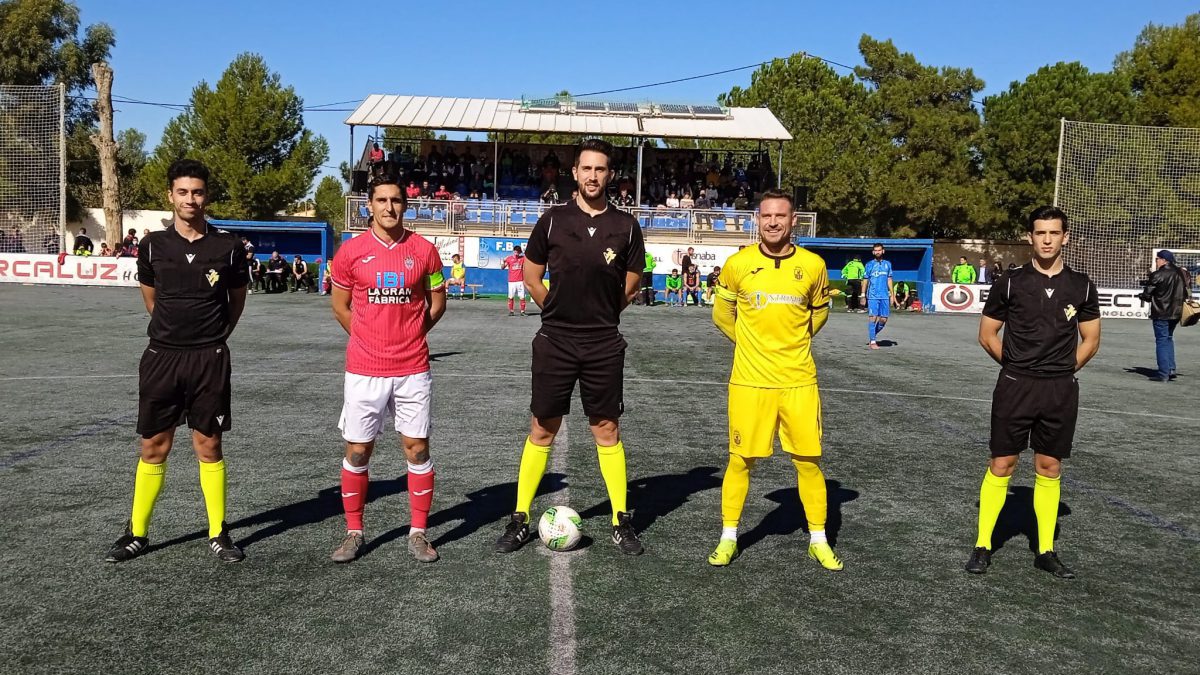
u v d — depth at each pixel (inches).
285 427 293.9
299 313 768.3
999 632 144.6
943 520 207.2
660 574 166.9
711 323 793.6
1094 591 164.2
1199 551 188.7
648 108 1270.9
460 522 196.7
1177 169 1085.8
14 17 1642.5
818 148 1631.4
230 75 1675.7
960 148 1663.4
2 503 203.2
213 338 170.9
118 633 136.9
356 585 157.9
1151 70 1632.6
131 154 2057.1
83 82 1781.5
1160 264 481.7
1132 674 131.3
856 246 1130.0
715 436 297.1
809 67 1797.5
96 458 246.4
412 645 134.1
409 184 1221.1
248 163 1668.3
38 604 147.3
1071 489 240.2
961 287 1042.7
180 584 157.2
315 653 131.0
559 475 239.3
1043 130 1578.5
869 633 142.6
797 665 130.6
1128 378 491.2
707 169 1365.7
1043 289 172.9
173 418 170.2
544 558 174.6
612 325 180.7
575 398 375.6
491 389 386.0
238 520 194.4
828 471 253.8
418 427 171.8
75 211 1606.8
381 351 168.9
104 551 172.9
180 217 170.4
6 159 1141.1
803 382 172.1
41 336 553.0
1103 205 1095.0
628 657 131.7
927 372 487.5
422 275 170.4
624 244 177.0
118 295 914.1
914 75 1756.9
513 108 1249.4
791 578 166.4
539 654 131.9
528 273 181.2
